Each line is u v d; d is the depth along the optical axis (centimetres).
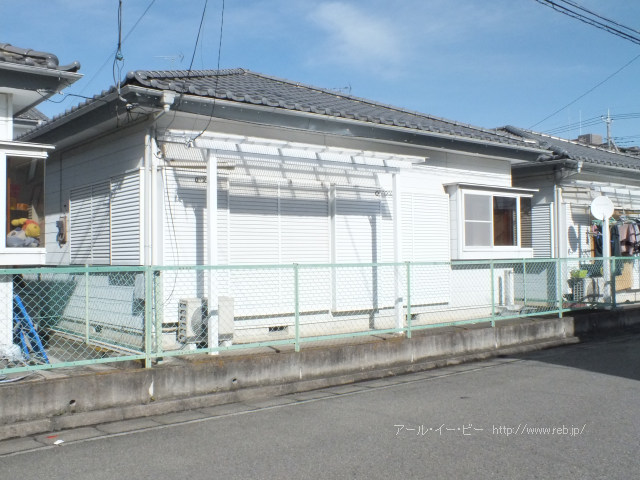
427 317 1161
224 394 706
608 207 1428
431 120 1334
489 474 452
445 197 1212
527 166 1465
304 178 993
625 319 1284
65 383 609
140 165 859
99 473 472
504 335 1037
